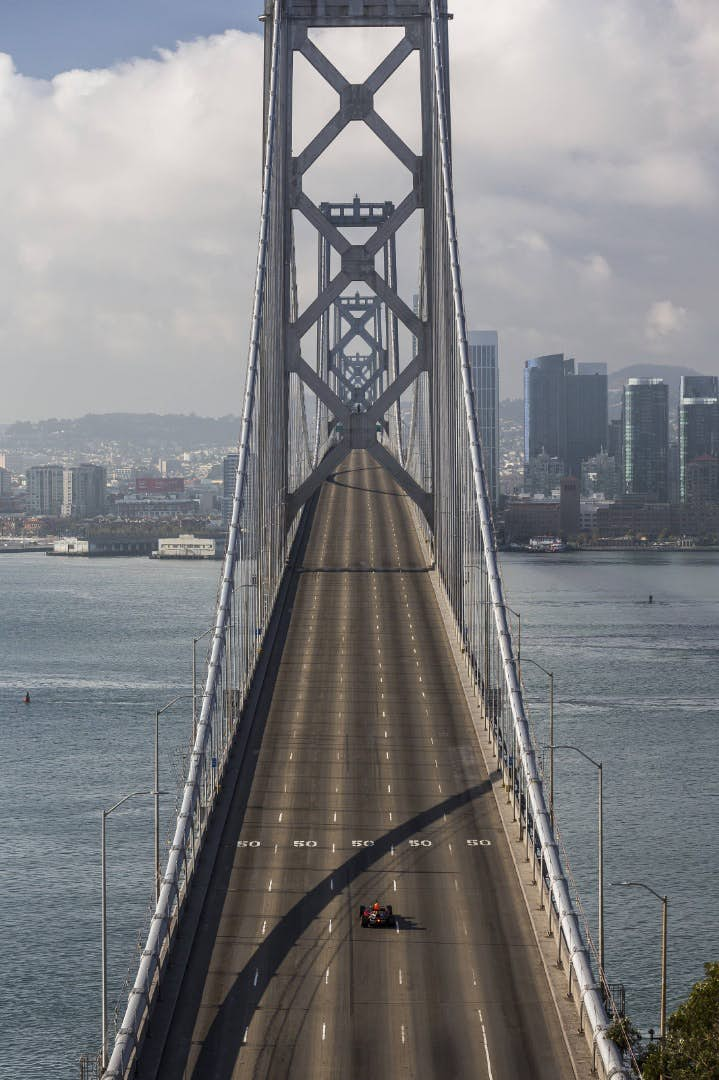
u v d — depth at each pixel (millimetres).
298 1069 171250
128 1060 165750
